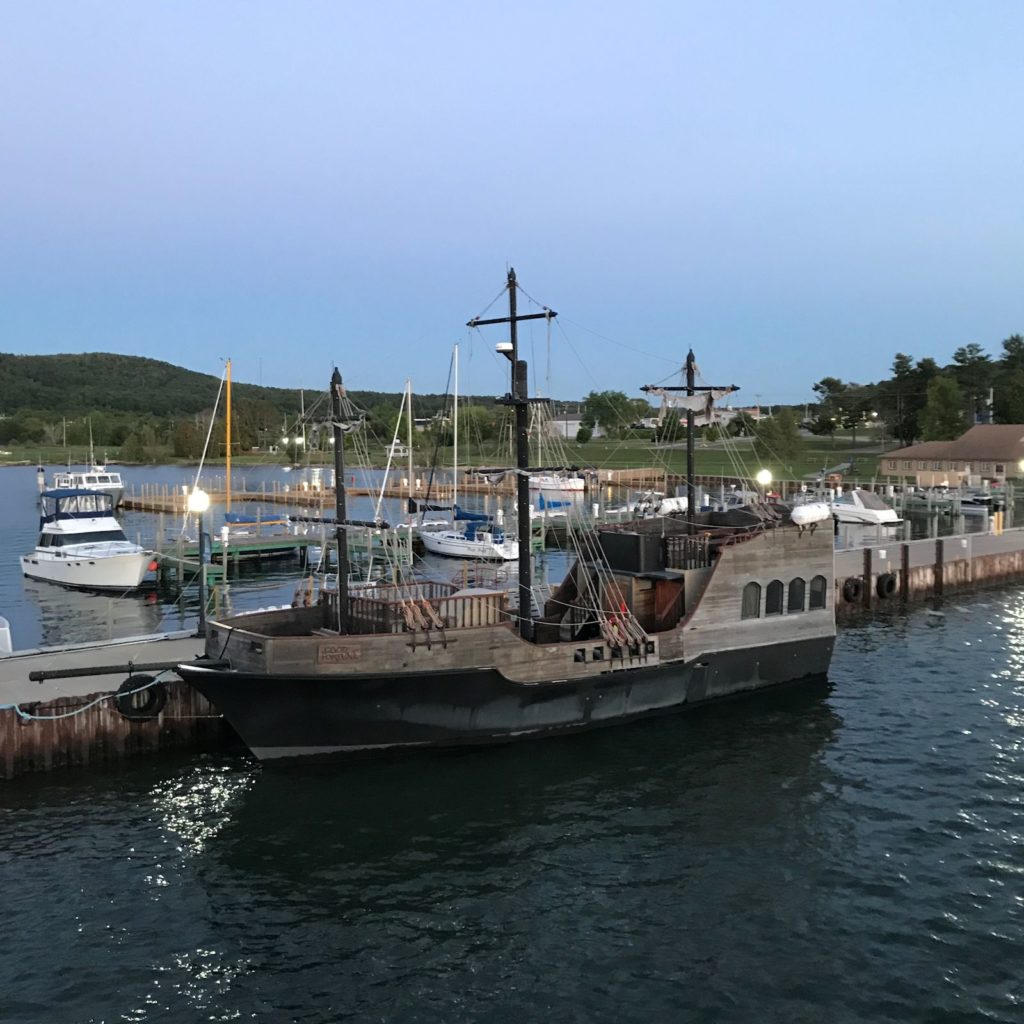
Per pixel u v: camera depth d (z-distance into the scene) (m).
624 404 144.25
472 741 24.27
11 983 14.96
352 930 16.56
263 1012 14.33
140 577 50.12
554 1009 14.30
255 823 20.53
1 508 102.69
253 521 72.06
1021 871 18.27
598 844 19.72
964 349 141.62
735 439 142.25
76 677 23.91
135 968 15.42
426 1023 14.05
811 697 29.75
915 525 75.12
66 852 19.25
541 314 25.56
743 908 17.12
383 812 21.08
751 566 28.91
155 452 173.62
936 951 15.59
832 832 20.16
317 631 24.89
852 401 154.62
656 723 26.97
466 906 17.31
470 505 91.94
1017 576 52.47
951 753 24.69
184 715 24.59
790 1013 14.04
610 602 27.64
